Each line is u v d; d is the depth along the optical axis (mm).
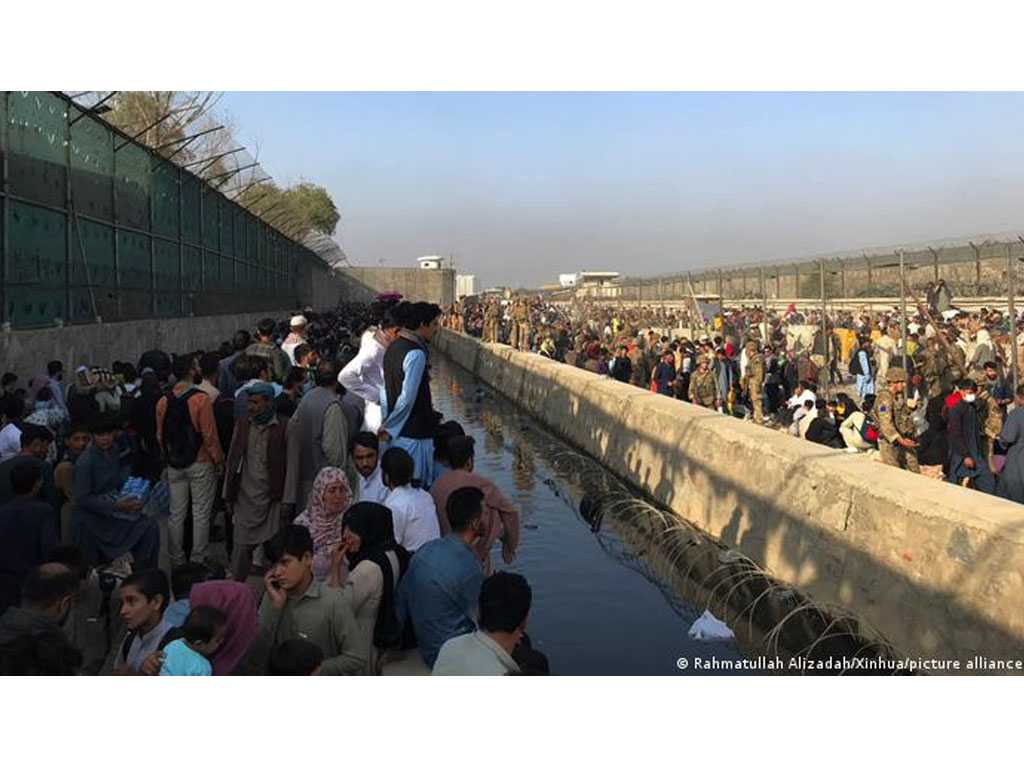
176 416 6812
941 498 5602
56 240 12227
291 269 42469
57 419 8500
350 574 4770
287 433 6367
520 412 21594
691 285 21969
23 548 4895
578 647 6547
